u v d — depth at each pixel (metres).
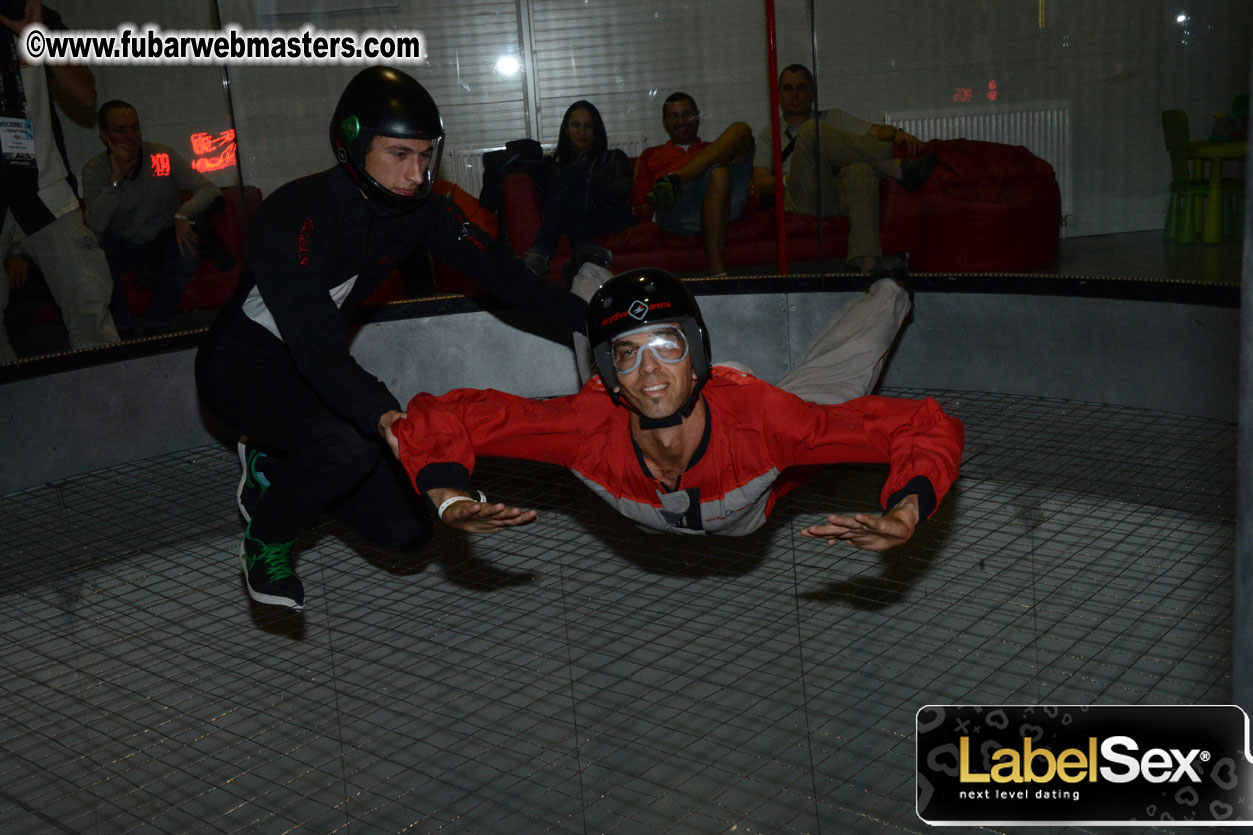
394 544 2.82
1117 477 3.48
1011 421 4.08
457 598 3.38
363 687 2.76
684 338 1.88
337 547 3.80
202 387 2.62
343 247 2.47
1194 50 4.96
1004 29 5.23
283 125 5.85
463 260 2.78
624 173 4.87
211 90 4.87
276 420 2.47
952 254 4.51
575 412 2.07
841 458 1.93
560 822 2.27
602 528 3.78
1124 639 2.70
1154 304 3.91
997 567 3.16
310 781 2.47
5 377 3.96
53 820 2.35
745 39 5.38
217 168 4.88
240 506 2.93
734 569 3.40
